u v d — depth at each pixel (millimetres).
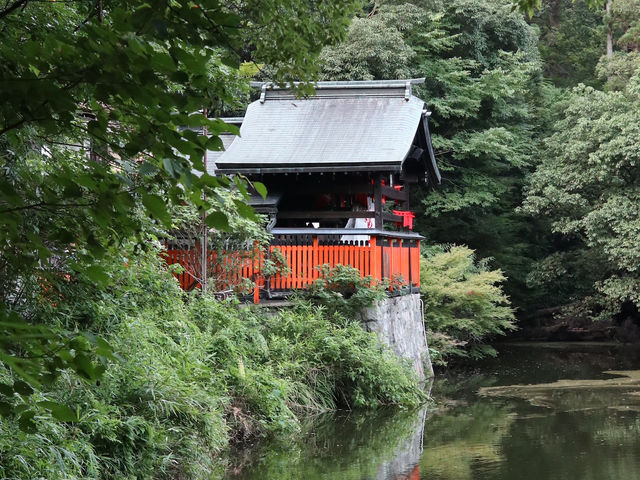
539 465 10172
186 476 8586
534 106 32500
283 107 17984
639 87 26672
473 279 23062
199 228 13734
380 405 14570
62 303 7621
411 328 18672
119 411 7812
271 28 4875
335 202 17922
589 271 29203
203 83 2693
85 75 2498
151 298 9945
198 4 2838
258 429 11305
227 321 12352
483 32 30734
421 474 9648
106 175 2895
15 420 6078
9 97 2451
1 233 2977
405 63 27297
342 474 9555
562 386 18125
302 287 15469
